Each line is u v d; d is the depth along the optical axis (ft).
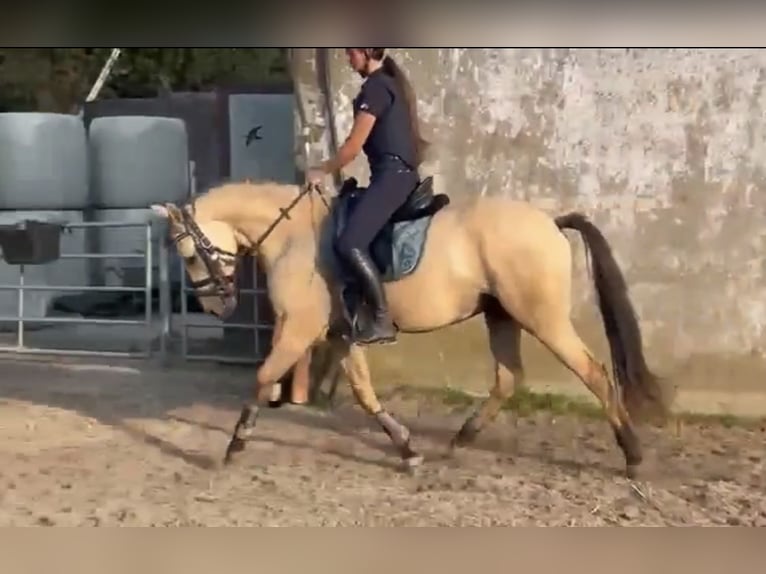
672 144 24.27
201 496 18.58
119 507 17.97
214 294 19.71
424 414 24.58
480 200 18.93
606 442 22.03
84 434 23.45
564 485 19.01
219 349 34.81
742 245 24.06
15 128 42.52
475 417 20.94
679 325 24.38
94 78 67.87
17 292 41.81
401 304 18.70
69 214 44.29
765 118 23.82
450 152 25.36
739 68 23.85
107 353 33.71
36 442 22.71
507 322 20.40
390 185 18.34
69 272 44.29
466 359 25.57
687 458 20.84
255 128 39.32
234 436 20.36
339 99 25.59
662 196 24.36
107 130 45.60
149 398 27.45
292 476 19.81
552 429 23.17
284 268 19.21
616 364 18.78
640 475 19.29
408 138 18.54
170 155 46.42
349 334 18.86
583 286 24.86
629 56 24.32
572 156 24.81
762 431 22.94
